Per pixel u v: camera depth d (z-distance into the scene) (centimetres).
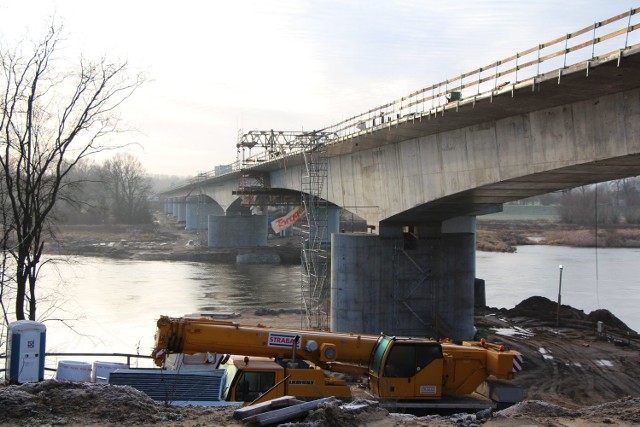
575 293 6638
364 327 3922
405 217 4009
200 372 1920
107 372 2047
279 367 1902
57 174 2434
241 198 8838
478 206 3809
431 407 1959
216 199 12219
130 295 6250
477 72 2730
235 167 7881
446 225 4719
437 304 4006
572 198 18938
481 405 1964
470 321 4147
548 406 1554
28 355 1645
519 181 3034
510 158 2970
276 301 6016
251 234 11225
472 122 3153
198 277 7906
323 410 1290
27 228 2373
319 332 2108
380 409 1413
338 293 3991
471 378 2059
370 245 3962
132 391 1469
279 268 9119
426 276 4009
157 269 8744
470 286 4150
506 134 2989
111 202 15950
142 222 15775
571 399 2916
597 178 2966
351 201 4631
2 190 2458
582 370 3441
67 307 5344
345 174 4716
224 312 5278
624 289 6906
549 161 2727
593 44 2130
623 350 3931
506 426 1395
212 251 10450
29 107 2366
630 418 1470
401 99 3378
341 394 1892
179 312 5294
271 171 7012
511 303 6097
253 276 8069
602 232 15100
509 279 7744
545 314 5100
